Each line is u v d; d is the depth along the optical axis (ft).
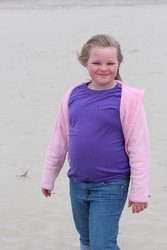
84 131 15.21
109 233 15.39
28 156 33.09
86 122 15.21
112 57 15.20
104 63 15.16
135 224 23.21
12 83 55.52
